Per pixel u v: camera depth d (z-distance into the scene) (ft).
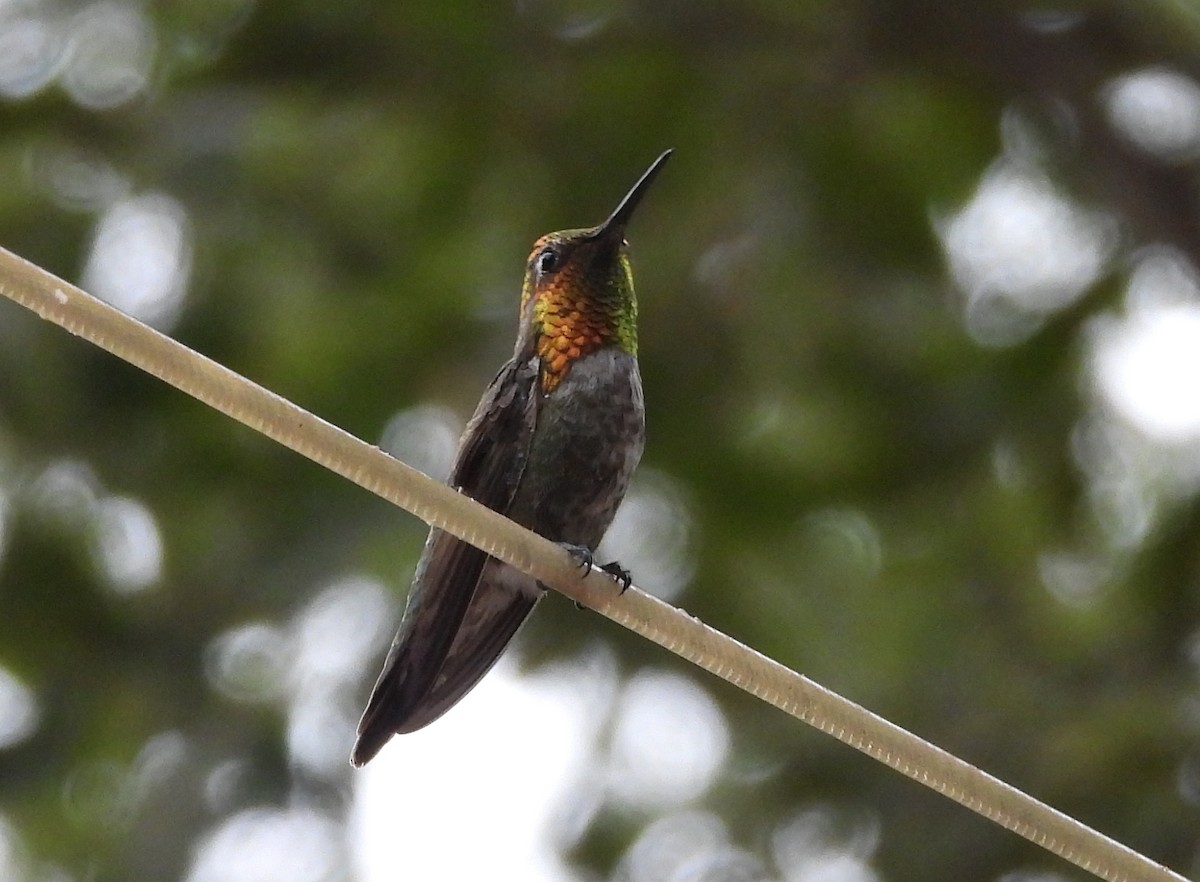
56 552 47.57
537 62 46.52
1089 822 40.86
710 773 49.32
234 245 47.24
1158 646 44.96
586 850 49.11
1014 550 49.21
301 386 46.60
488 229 47.19
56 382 46.06
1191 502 45.34
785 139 47.55
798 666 48.03
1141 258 48.60
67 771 48.21
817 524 49.88
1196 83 45.34
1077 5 45.55
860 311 48.26
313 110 46.62
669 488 48.65
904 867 43.78
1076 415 47.80
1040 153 48.78
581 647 49.24
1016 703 46.16
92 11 48.29
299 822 47.62
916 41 46.91
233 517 48.14
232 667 48.85
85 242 47.29
